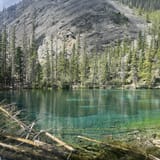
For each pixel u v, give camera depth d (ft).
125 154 49.52
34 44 435.94
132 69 467.11
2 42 378.53
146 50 499.51
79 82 464.24
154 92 355.97
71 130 94.07
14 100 214.28
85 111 159.02
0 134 52.95
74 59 467.93
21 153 47.55
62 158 47.11
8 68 366.22
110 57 511.40
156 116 137.18
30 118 119.75
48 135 52.08
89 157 48.16
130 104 199.21
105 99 244.42
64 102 212.23
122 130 94.68
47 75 424.05
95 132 90.22
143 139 62.90
